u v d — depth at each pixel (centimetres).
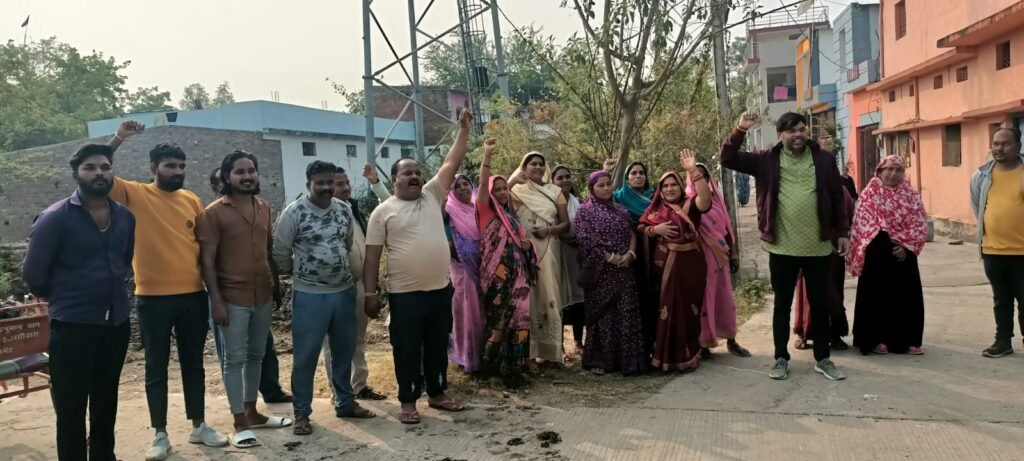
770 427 439
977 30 1090
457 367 602
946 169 1355
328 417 504
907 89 1530
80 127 3069
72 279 370
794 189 520
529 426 466
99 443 397
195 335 443
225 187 450
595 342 584
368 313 482
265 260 464
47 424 508
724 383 537
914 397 479
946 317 718
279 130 2192
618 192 634
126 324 395
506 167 1069
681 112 976
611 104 929
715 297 611
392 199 488
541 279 593
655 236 577
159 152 429
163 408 435
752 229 1758
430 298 484
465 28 1898
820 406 472
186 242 434
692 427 446
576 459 406
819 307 536
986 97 1175
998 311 568
